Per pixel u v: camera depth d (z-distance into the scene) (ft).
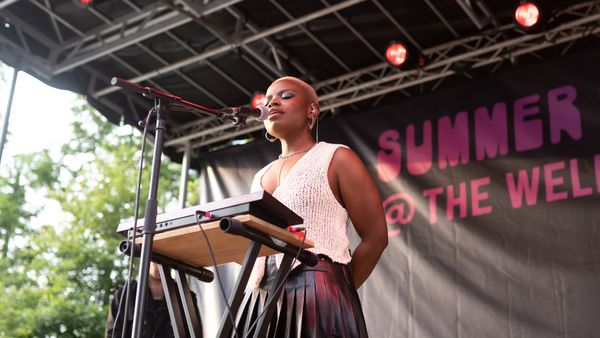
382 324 19.97
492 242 19.21
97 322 38.68
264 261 8.46
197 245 7.95
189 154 24.70
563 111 19.35
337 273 8.31
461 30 20.59
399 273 20.24
